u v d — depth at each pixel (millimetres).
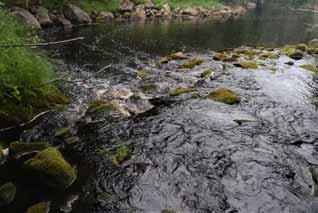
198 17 42000
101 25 28094
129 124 8703
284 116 9414
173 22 34031
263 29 30859
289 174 6535
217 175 6480
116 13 34750
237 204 5660
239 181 6293
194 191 5996
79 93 10703
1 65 8047
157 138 7938
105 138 7922
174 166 6770
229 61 16266
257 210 5523
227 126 8672
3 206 5473
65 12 27594
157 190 6012
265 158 7109
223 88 11188
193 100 10562
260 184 6207
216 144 7691
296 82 12930
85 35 22031
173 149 7441
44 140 7715
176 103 10297
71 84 11508
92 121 8844
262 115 9453
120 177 6383
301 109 10000
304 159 7098
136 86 11805
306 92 11742
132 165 6789
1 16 9570
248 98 10859
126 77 12969
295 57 17609
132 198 5785
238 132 8336
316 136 8211
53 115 9016
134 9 38062
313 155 7277
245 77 13383
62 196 5789
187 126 8625
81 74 12883
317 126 8797
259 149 7492
